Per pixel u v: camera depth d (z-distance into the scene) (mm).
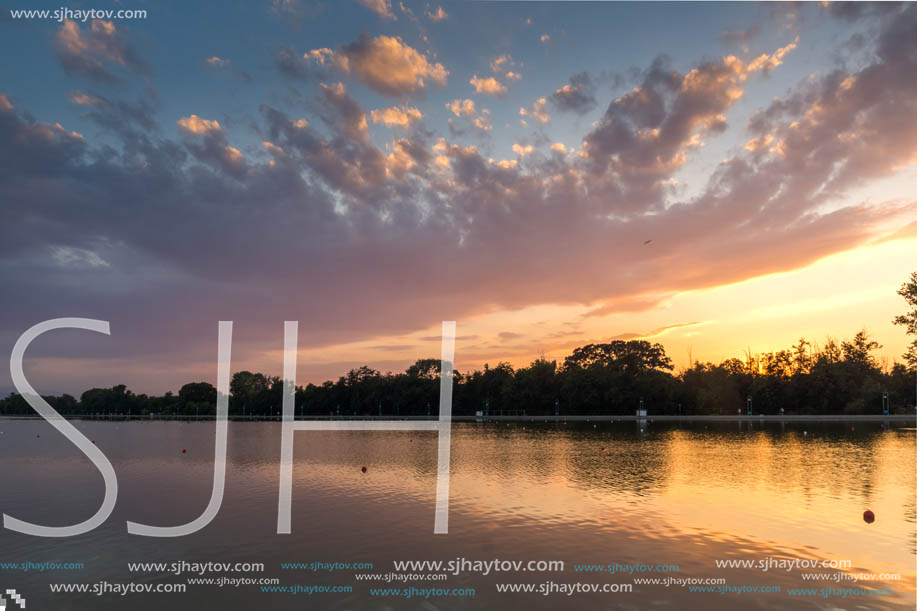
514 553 13734
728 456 34875
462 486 23281
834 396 114875
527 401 135250
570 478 25438
